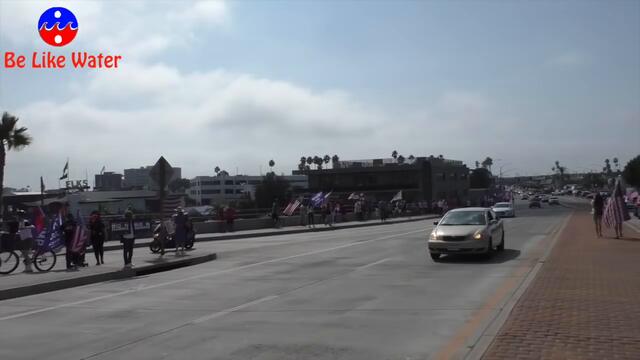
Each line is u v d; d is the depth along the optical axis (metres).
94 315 10.34
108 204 81.75
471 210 19.08
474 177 171.12
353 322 9.07
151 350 7.64
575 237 24.27
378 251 21.62
